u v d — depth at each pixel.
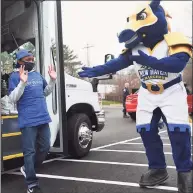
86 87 6.64
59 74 5.49
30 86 4.03
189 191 3.70
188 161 3.79
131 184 4.53
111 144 8.11
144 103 4.06
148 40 3.78
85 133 6.34
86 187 4.47
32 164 3.96
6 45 6.38
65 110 5.55
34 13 5.88
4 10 6.40
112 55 4.25
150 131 4.09
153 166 4.30
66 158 6.32
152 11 3.70
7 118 4.86
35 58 5.73
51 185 4.58
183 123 3.77
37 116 3.99
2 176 5.13
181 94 3.85
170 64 3.53
